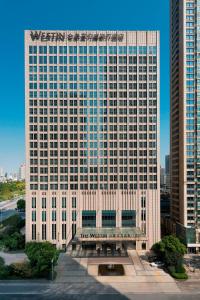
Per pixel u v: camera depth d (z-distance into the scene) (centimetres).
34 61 14400
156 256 12531
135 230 13750
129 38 14538
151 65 14525
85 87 14488
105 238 13038
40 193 14238
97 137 14450
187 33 14562
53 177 14312
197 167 14462
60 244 14150
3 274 10094
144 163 14450
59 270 11106
